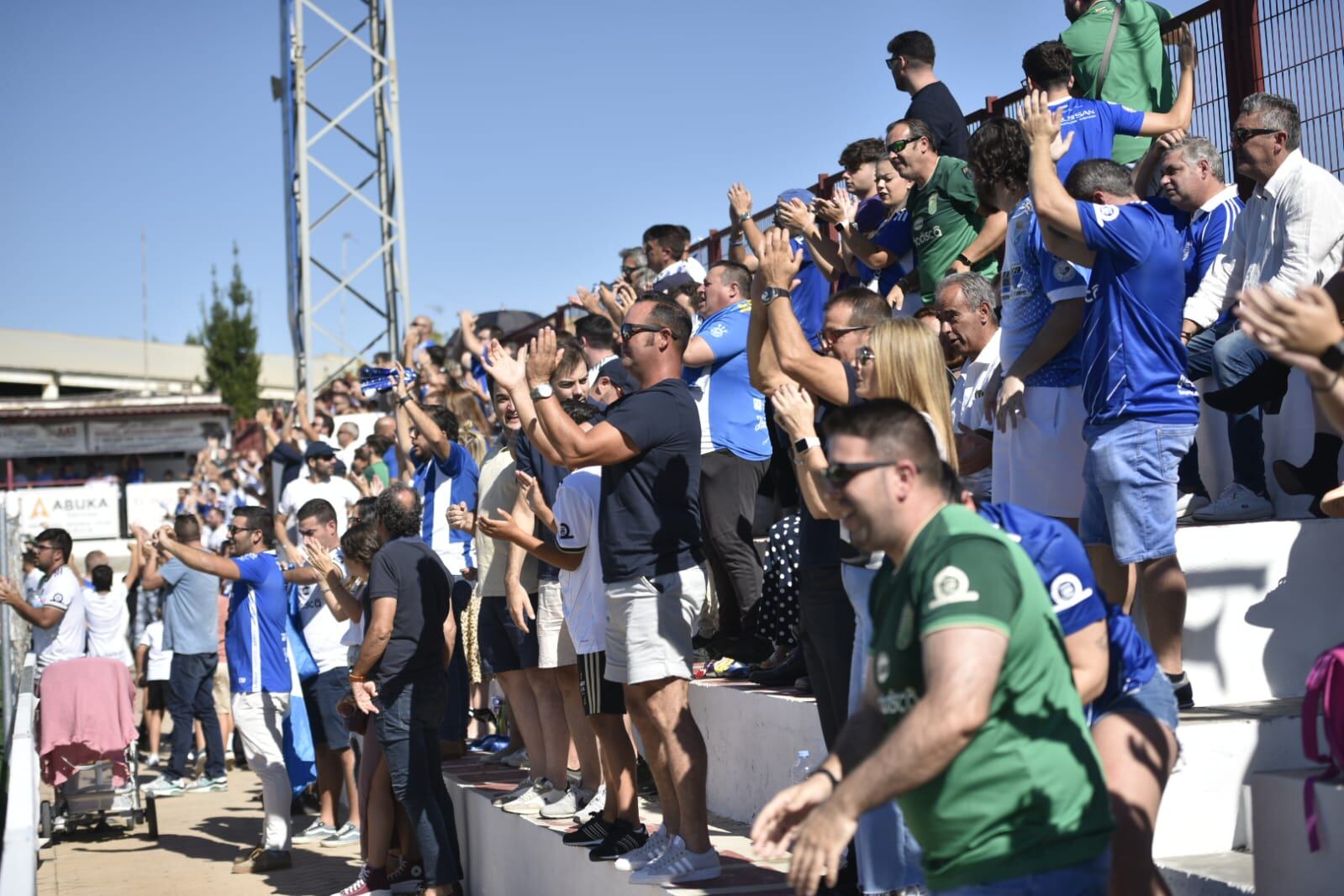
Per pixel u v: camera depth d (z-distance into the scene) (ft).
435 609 22.80
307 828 32.58
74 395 156.66
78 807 33.09
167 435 118.21
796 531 20.63
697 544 16.65
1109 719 10.66
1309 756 11.29
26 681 33.37
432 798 22.54
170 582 40.22
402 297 55.93
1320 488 17.03
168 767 40.55
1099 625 10.37
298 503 40.04
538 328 50.85
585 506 18.31
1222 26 22.13
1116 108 20.47
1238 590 15.70
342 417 54.19
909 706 8.95
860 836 12.28
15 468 115.65
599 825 18.83
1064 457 15.19
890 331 12.07
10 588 37.06
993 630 8.43
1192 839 13.08
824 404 14.62
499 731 30.81
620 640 16.62
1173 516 14.14
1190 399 14.19
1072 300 14.92
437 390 38.91
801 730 18.08
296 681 29.19
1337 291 14.07
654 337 16.90
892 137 21.13
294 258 54.75
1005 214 19.95
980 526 8.88
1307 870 11.37
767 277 13.97
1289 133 16.97
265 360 176.96
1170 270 14.10
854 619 13.69
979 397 17.66
